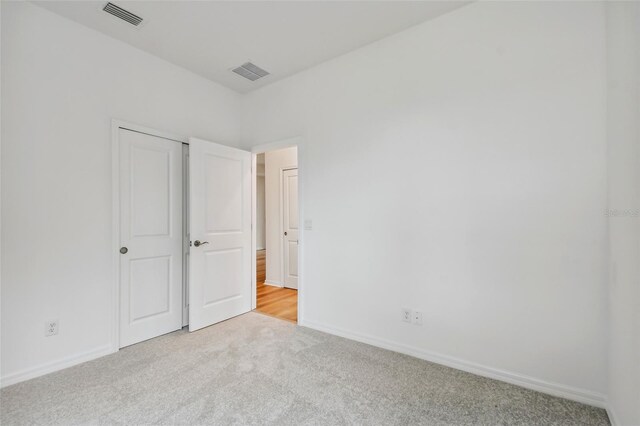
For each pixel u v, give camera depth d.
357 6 2.20
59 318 2.23
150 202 2.80
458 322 2.21
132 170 2.68
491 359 2.08
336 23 2.39
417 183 2.40
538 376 1.92
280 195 4.91
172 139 3.00
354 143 2.76
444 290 2.27
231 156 3.37
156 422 1.62
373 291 2.64
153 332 2.79
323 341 2.71
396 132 2.52
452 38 2.25
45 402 1.80
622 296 1.49
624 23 1.47
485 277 2.11
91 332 2.39
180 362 2.30
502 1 2.06
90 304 2.39
